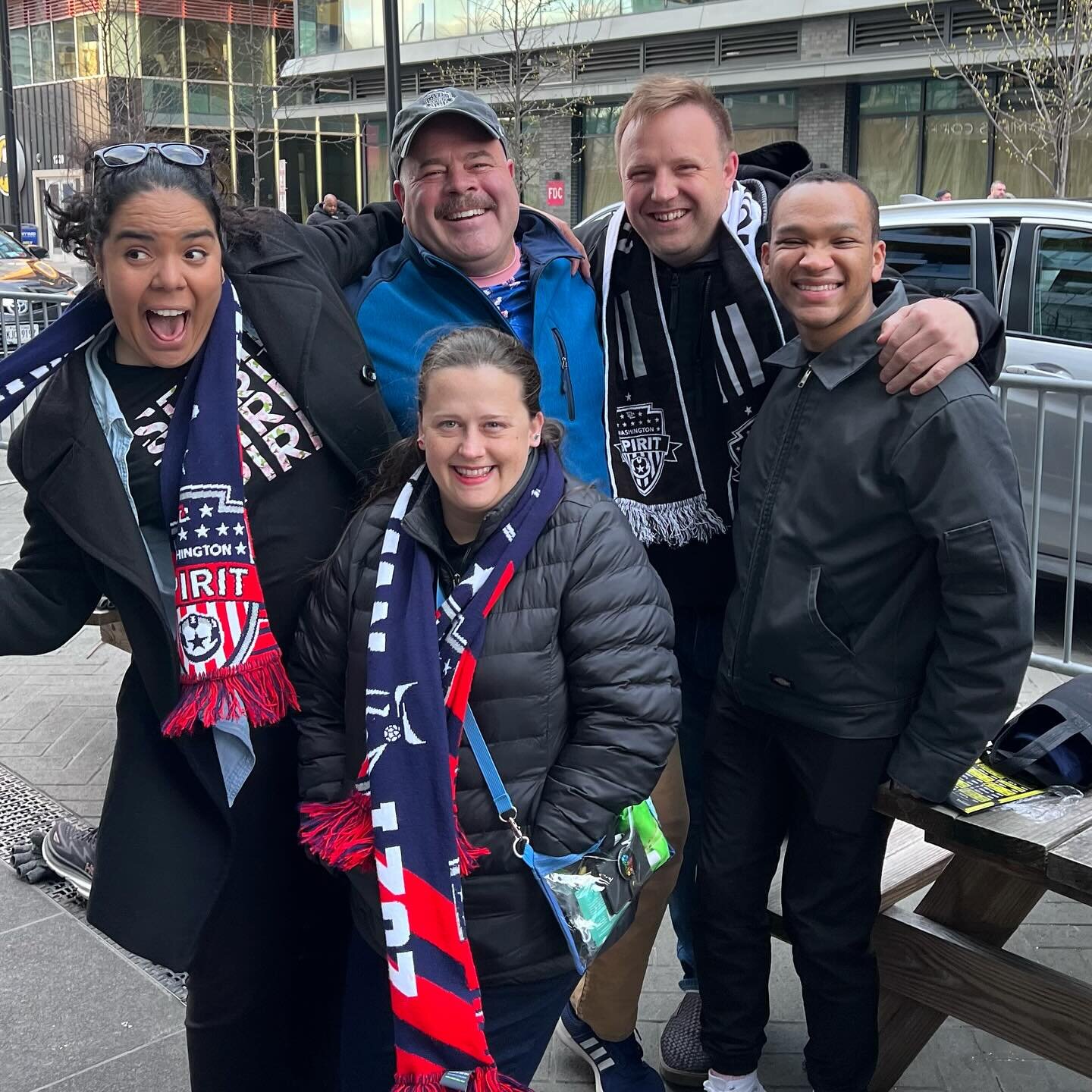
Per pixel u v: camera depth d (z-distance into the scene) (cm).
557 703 199
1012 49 1495
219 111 2819
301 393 219
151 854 218
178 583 209
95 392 208
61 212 205
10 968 314
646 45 2075
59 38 3017
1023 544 207
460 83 2056
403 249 263
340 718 212
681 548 270
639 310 264
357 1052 224
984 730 211
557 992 211
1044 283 537
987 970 238
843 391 221
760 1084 259
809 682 227
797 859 240
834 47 1870
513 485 198
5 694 505
